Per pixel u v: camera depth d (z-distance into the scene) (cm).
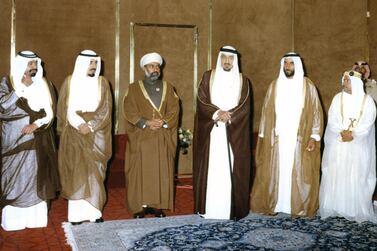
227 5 809
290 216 489
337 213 479
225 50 482
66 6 729
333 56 793
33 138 438
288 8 840
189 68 791
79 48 736
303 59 829
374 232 426
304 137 479
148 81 487
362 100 471
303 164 477
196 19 793
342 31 780
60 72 727
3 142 436
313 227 443
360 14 755
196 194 478
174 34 782
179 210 525
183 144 718
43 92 452
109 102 468
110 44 750
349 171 468
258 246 384
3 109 433
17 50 707
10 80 442
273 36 834
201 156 476
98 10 743
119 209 532
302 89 485
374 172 476
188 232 425
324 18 803
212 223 459
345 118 473
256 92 827
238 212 470
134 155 477
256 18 826
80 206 455
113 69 752
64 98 457
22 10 709
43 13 719
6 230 439
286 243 393
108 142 465
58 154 458
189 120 792
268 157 484
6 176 432
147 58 485
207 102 478
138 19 763
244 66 822
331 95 797
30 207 446
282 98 487
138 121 473
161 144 475
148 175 470
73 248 381
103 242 397
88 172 451
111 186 668
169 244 389
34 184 436
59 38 727
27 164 434
